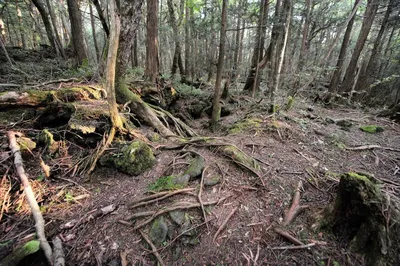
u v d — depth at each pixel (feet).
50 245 7.20
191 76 46.88
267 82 32.81
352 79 33.99
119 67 16.70
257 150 12.94
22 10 54.29
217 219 7.97
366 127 16.89
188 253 6.96
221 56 19.72
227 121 24.31
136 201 8.87
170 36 53.16
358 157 12.57
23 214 8.34
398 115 19.38
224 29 18.58
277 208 8.52
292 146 13.60
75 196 9.54
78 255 6.96
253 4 32.14
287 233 7.27
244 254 6.84
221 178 10.03
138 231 7.72
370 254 6.08
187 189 9.18
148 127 17.16
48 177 10.34
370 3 29.43
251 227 7.76
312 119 18.93
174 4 44.39
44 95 14.52
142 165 11.20
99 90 17.98
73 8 28.14
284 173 10.58
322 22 33.06
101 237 7.60
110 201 9.28
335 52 55.01
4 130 11.96
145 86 24.66
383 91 41.96
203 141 13.39
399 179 10.29
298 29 35.01
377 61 44.42
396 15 33.47
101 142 12.21
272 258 6.64
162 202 8.75
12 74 21.94
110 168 11.41
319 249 6.69
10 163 9.98
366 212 6.35
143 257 6.90
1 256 6.67
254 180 9.96
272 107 19.04
